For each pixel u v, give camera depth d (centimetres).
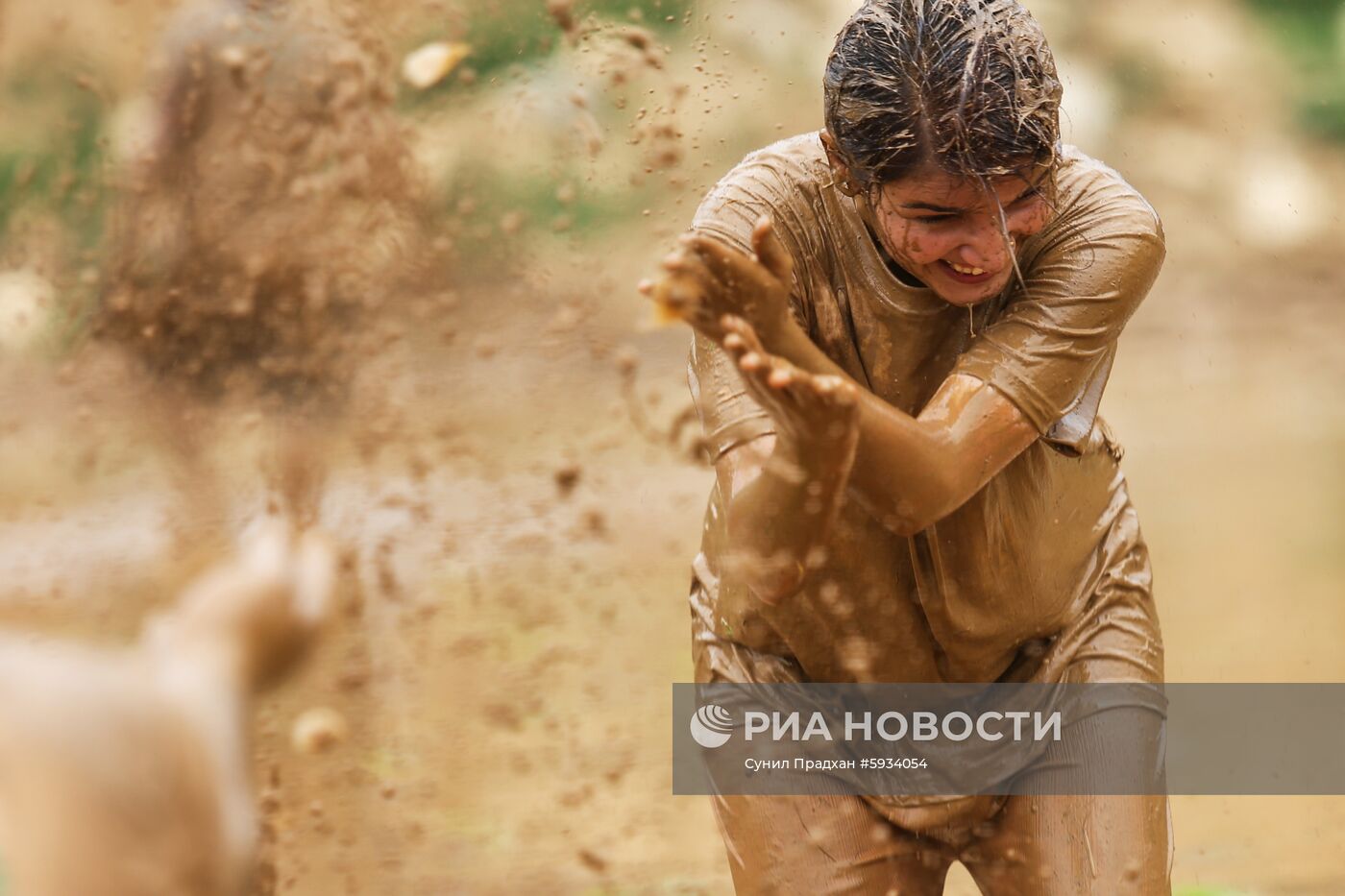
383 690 1906
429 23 2650
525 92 2828
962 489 820
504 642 2109
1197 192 4966
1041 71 787
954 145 768
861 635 918
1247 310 4372
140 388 1794
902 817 942
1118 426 3625
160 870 236
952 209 791
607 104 2784
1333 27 5384
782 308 745
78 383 2500
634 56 1508
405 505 2295
